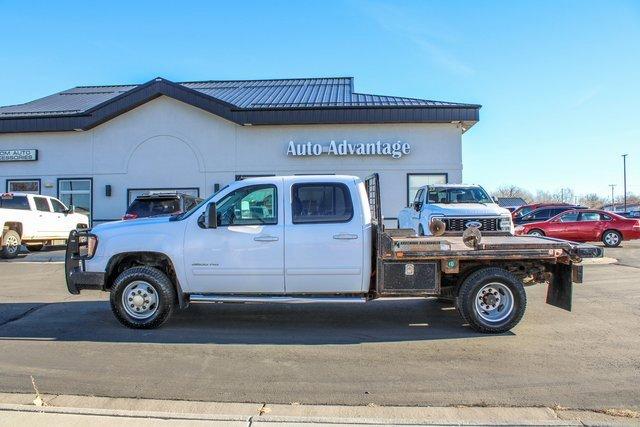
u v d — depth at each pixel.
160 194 13.57
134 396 4.57
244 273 6.87
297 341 6.42
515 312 6.69
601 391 4.72
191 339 6.49
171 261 6.96
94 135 19.98
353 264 6.80
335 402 4.45
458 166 18.95
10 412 4.08
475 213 11.82
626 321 7.43
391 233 8.44
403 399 4.52
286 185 6.97
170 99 19.72
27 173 20.19
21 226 16.30
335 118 18.67
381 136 19.14
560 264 7.02
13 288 10.55
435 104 18.67
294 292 6.95
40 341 6.39
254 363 5.52
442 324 7.31
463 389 4.77
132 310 7.00
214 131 19.59
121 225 7.20
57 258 16.31
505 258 6.75
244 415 4.08
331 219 6.88
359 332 6.87
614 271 12.91
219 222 6.98
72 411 4.10
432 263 6.78
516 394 4.64
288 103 19.73
